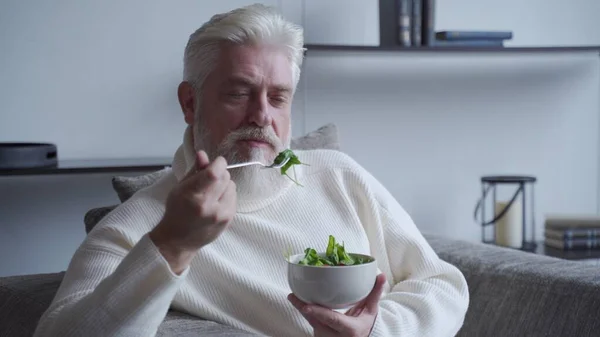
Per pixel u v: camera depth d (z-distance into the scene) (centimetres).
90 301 90
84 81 240
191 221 82
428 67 285
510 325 151
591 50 278
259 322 123
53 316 99
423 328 123
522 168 301
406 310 125
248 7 125
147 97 248
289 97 125
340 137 275
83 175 244
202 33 124
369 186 142
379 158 281
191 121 131
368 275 90
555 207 307
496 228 279
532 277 151
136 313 88
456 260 168
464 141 292
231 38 120
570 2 302
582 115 307
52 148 218
